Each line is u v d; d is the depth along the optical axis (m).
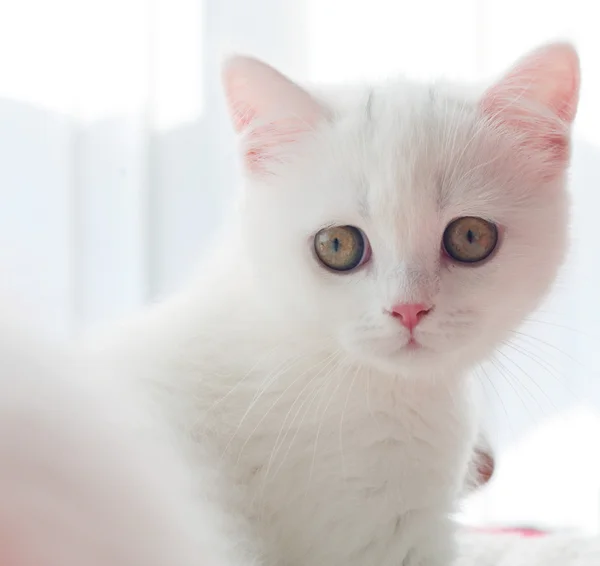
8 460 0.25
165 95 0.51
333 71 0.53
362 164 0.36
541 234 0.37
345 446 0.36
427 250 0.35
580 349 0.54
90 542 0.26
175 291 0.43
